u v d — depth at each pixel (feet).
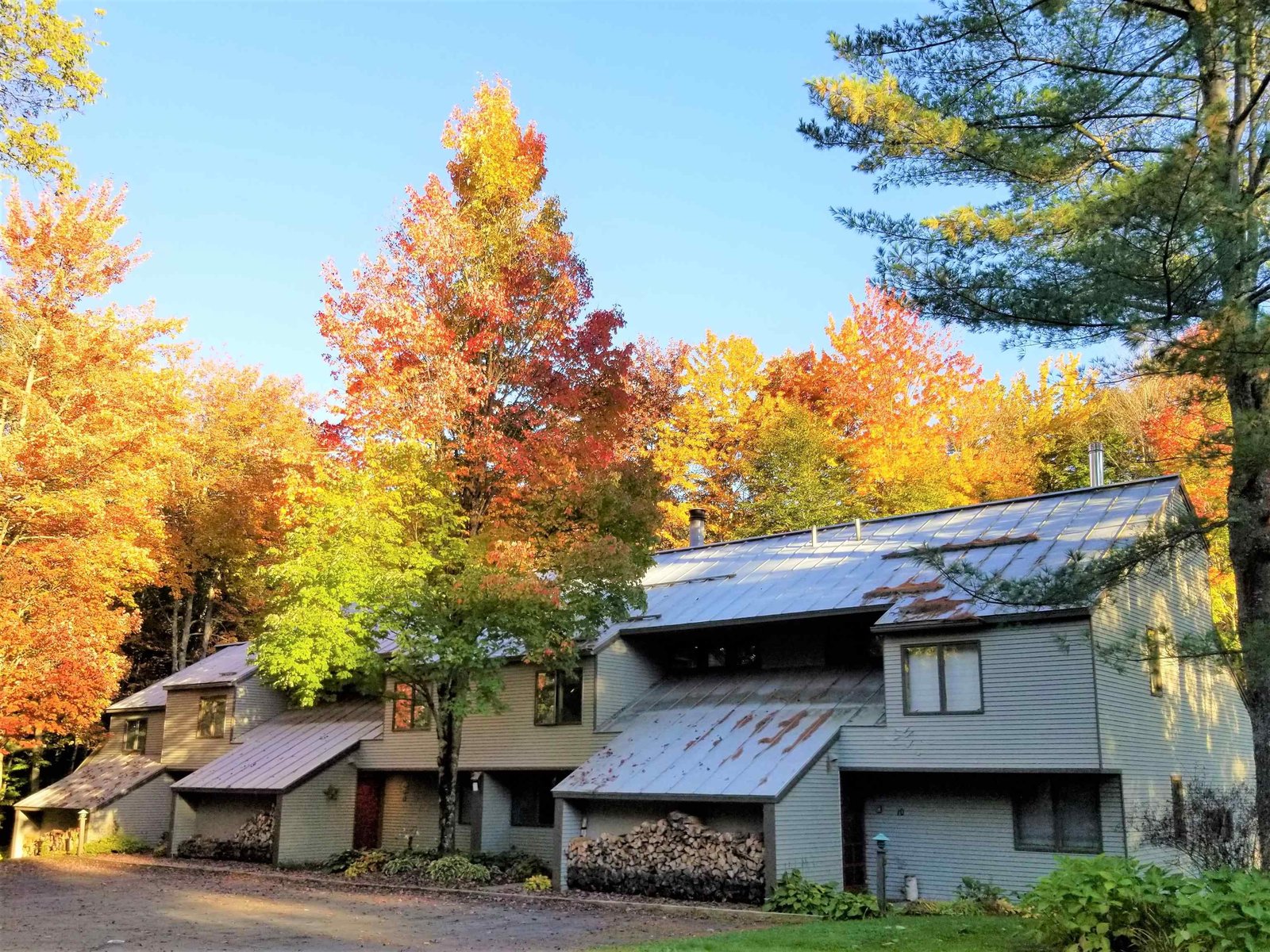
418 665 80.89
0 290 94.68
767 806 65.41
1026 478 134.92
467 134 82.23
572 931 56.34
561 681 89.71
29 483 91.71
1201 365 46.70
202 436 144.46
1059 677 64.08
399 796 103.09
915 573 77.97
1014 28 56.85
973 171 60.59
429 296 79.20
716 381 146.10
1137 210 45.47
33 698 102.17
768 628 86.58
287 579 83.05
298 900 72.08
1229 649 52.42
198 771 110.11
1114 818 63.21
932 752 67.77
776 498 133.18
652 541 83.30
